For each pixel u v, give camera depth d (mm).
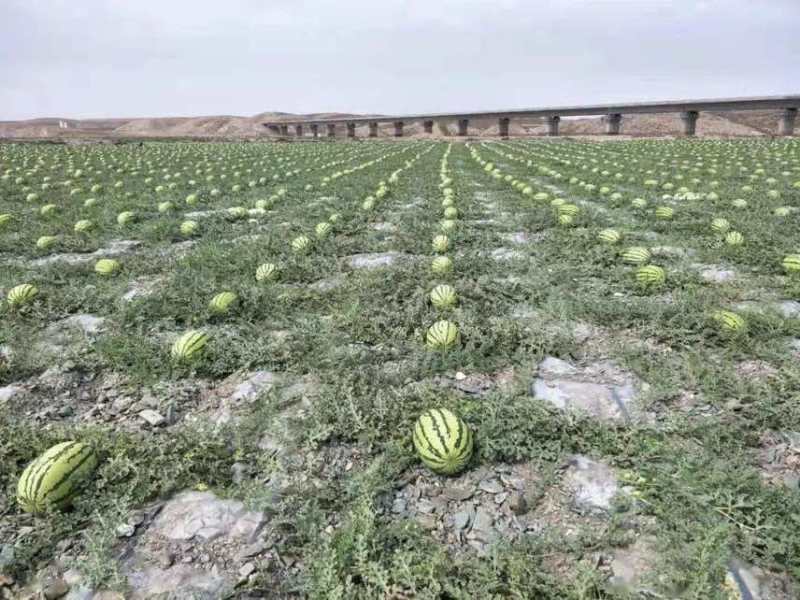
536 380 5590
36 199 17547
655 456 4277
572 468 4270
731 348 6008
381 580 3209
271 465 4297
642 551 3486
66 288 8445
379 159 34656
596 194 17375
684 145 42594
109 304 7734
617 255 9539
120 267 9453
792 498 3701
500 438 4492
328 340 6355
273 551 3592
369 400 5094
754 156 30594
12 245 11352
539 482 4125
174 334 6848
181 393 5496
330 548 3449
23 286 7828
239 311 7367
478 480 4211
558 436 4578
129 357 6062
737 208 13922
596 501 3939
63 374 5922
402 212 14422
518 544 3529
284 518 3770
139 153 40500
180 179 23281
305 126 115875
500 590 3244
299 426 4773
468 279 8453
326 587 3184
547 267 9055
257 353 6086
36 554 3582
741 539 3451
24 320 7336
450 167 27938
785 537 3357
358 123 99688
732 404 4988
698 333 6348
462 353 5898
